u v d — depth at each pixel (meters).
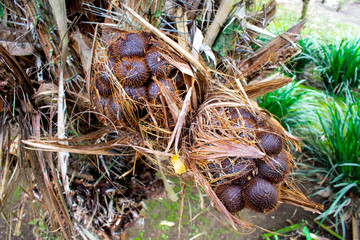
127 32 0.50
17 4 0.56
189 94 0.45
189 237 0.78
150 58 0.47
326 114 1.16
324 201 0.92
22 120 0.56
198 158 0.47
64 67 0.55
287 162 0.50
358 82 1.41
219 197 0.48
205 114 0.51
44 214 0.77
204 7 0.61
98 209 0.73
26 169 0.58
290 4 2.20
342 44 1.44
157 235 0.77
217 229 0.80
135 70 0.45
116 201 0.75
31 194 0.60
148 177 0.80
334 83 1.41
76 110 0.61
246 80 0.67
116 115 0.48
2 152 0.58
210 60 0.62
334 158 0.96
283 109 1.07
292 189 0.54
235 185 0.47
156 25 0.57
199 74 0.52
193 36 0.59
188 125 0.51
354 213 0.88
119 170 0.74
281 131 0.48
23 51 0.56
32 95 0.57
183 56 0.48
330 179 0.93
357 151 0.88
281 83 0.53
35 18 0.51
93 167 0.72
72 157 0.71
